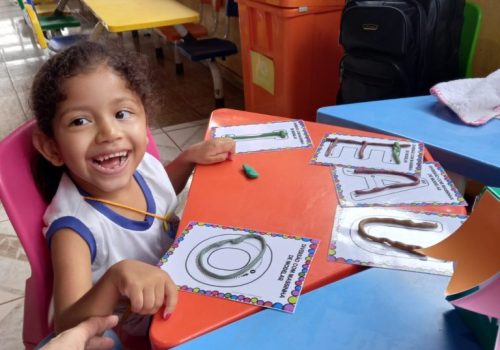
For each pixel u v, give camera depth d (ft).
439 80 5.62
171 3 9.02
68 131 2.52
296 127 3.65
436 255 1.84
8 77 11.77
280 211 2.54
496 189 1.78
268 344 1.73
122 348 2.71
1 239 5.82
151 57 12.94
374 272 2.06
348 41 5.89
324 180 2.84
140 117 2.72
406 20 5.20
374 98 5.82
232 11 9.06
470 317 1.75
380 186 2.74
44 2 13.50
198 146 3.31
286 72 6.83
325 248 2.22
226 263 2.14
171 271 2.10
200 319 1.84
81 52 2.60
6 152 2.56
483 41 5.87
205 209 2.58
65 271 2.42
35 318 2.67
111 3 9.00
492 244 1.67
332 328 1.79
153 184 3.22
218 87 9.46
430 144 3.33
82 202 2.70
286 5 6.32
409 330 1.78
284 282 2.01
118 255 2.77
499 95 3.81
